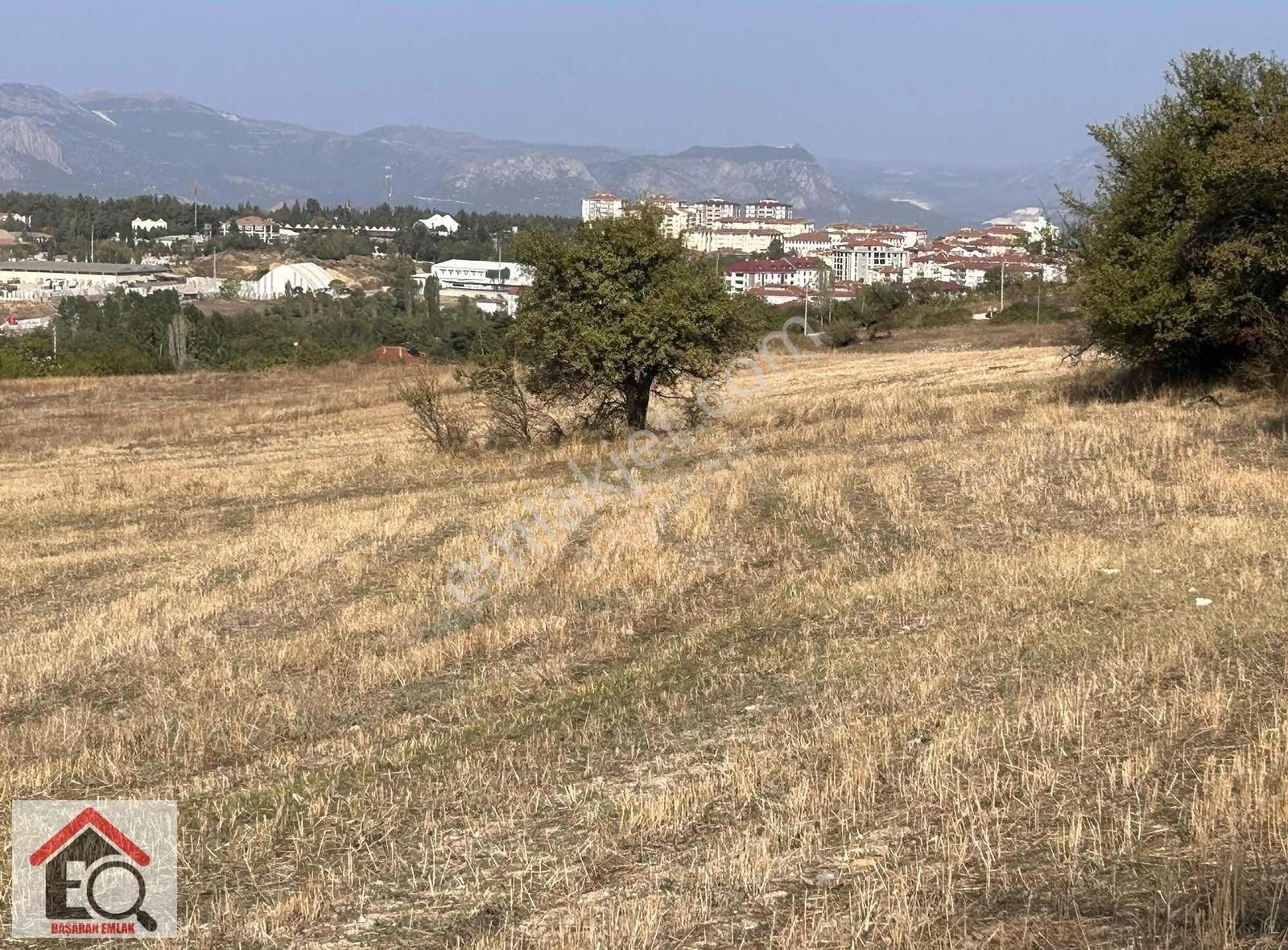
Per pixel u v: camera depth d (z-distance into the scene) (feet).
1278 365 85.20
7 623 55.21
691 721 35.29
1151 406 86.79
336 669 44.39
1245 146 83.71
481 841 27.84
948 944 20.38
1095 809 25.26
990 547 53.47
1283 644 34.50
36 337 305.73
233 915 25.30
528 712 37.63
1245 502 56.54
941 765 28.40
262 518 77.25
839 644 41.01
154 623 51.93
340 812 30.50
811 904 22.54
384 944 23.49
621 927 22.11
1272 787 24.79
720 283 100.63
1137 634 37.24
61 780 34.63
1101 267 94.07
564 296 99.66
